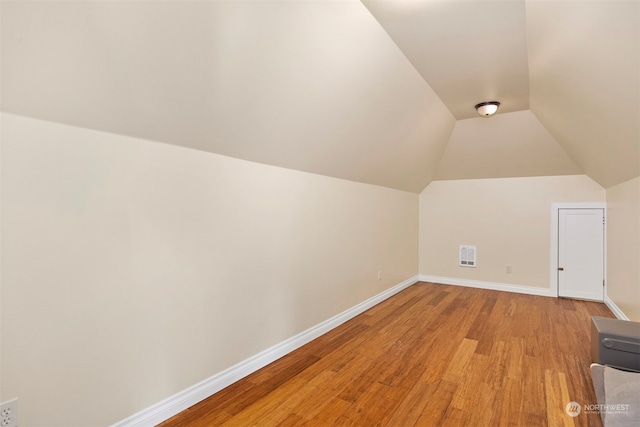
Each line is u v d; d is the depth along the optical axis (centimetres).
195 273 209
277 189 273
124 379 174
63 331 151
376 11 207
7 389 136
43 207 143
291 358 279
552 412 206
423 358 281
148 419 185
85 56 133
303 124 252
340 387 234
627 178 344
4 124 132
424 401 218
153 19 138
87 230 158
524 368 263
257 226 254
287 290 287
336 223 357
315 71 219
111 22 129
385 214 472
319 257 329
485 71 296
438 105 376
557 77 262
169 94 167
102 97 149
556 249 491
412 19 216
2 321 134
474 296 491
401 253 528
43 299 145
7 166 133
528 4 196
